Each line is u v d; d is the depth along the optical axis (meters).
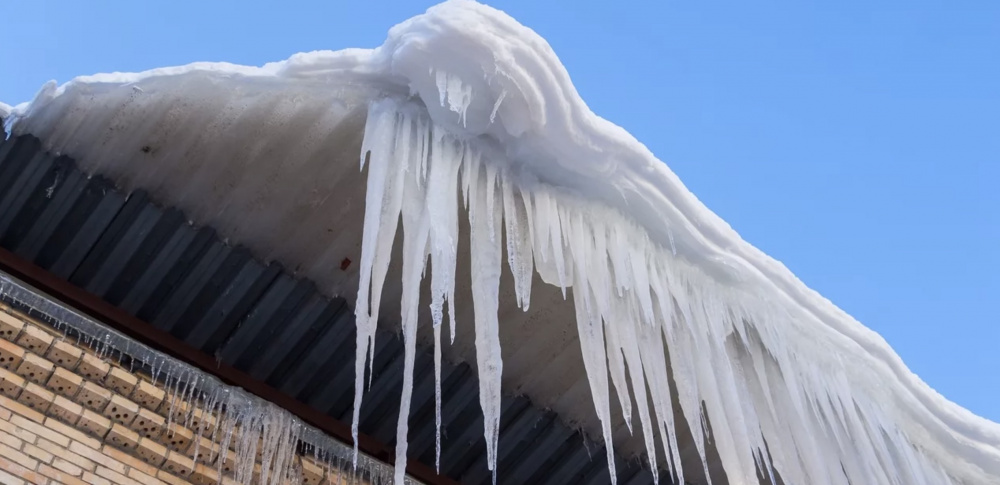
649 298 4.38
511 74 3.80
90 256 4.29
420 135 3.98
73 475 3.65
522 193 4.19
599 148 4.15
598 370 4.21
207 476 4.00
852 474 5.04
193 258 4.34
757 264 4.78
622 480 5.62
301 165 4.15
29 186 4.11
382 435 5.04
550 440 5.32
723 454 4.53
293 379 4.74
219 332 4.55
